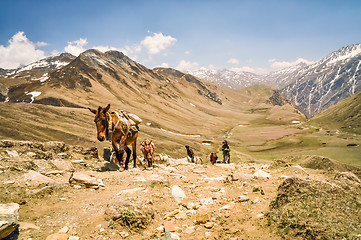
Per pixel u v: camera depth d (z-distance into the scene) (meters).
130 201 6.30
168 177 10.19
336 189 4.98
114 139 10.73
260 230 4.66
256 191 7.46
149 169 11.91
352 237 3.72
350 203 4.60
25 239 4.74
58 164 10.16
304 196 4.91
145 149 13.38
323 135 166.12
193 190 8.30
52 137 99.12
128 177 9.34
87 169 10.78
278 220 4.66
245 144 154.88
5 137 85.00
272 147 141.75
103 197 7.01
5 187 6.70
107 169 11.11
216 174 11.58
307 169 11.56
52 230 5.13
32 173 7.73
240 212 5.75
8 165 8.41
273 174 10.42
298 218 4.42
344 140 142.25
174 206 6.77
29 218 5.57
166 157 16.03
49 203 6.43
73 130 112.81
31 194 6.63
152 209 6.16
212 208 6.48
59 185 7.46
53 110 144.12
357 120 197.50
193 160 17.52
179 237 5.06
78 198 6.95
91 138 105.75
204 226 5.42
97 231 5.14
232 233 4.80
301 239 4.04
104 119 10.25
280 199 5.22
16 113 118.44
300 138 160.62
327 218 4.24
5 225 4.54
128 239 5.00
